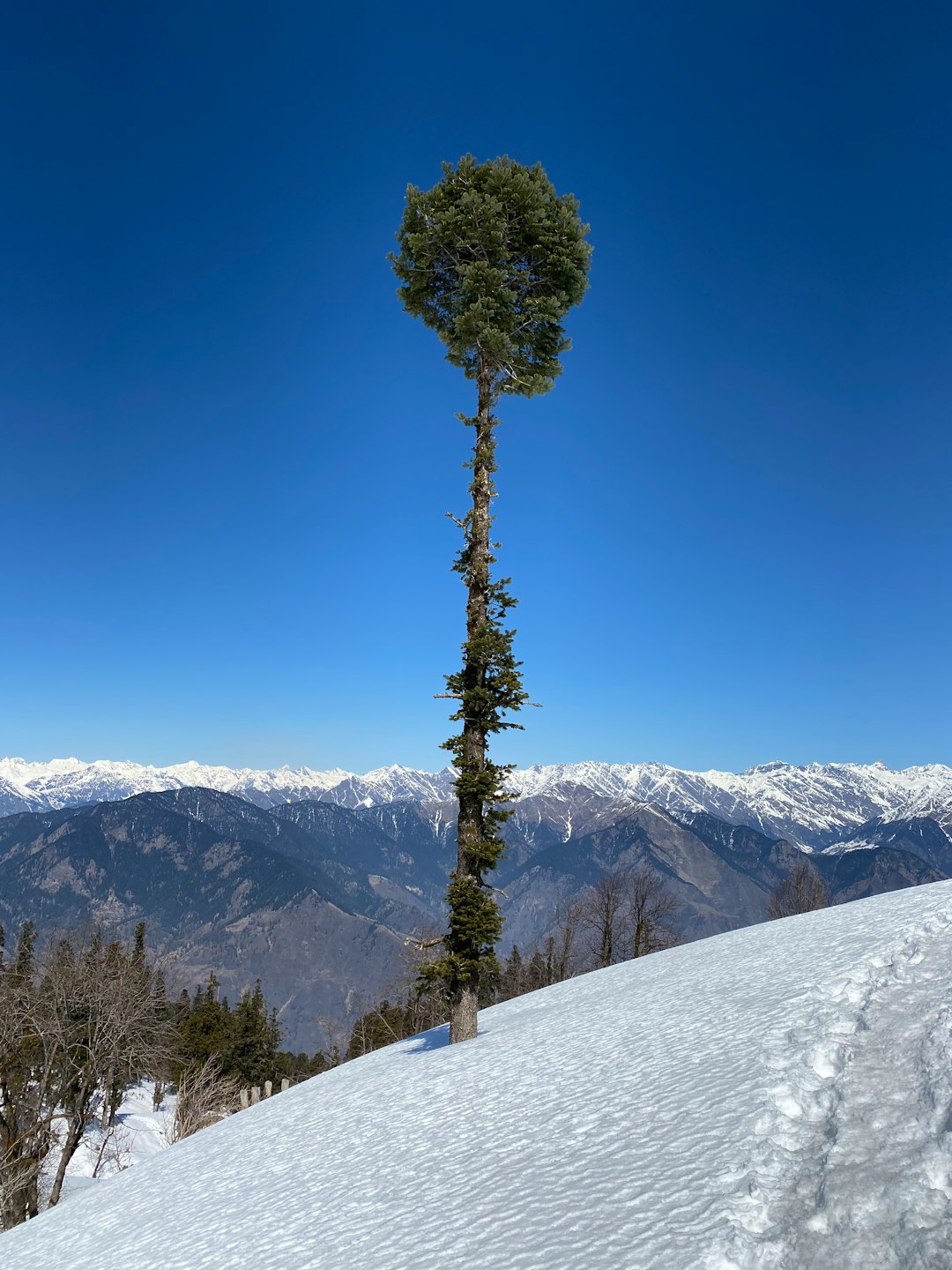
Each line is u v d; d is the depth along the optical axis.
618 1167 7.55
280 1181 11.61
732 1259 5.27
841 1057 8.18
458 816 20.09
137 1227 11.92
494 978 20.39
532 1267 6.10
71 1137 30.52
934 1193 5.39
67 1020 31.72
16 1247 13.86
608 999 17.86
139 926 68.56
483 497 21.55
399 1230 7.89
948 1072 6.91
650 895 61.31
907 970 10.23
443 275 23.58
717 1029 11.02
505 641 20.02
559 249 22.58
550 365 23.73
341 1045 79.62
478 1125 10.84
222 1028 77.06
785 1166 6.39
